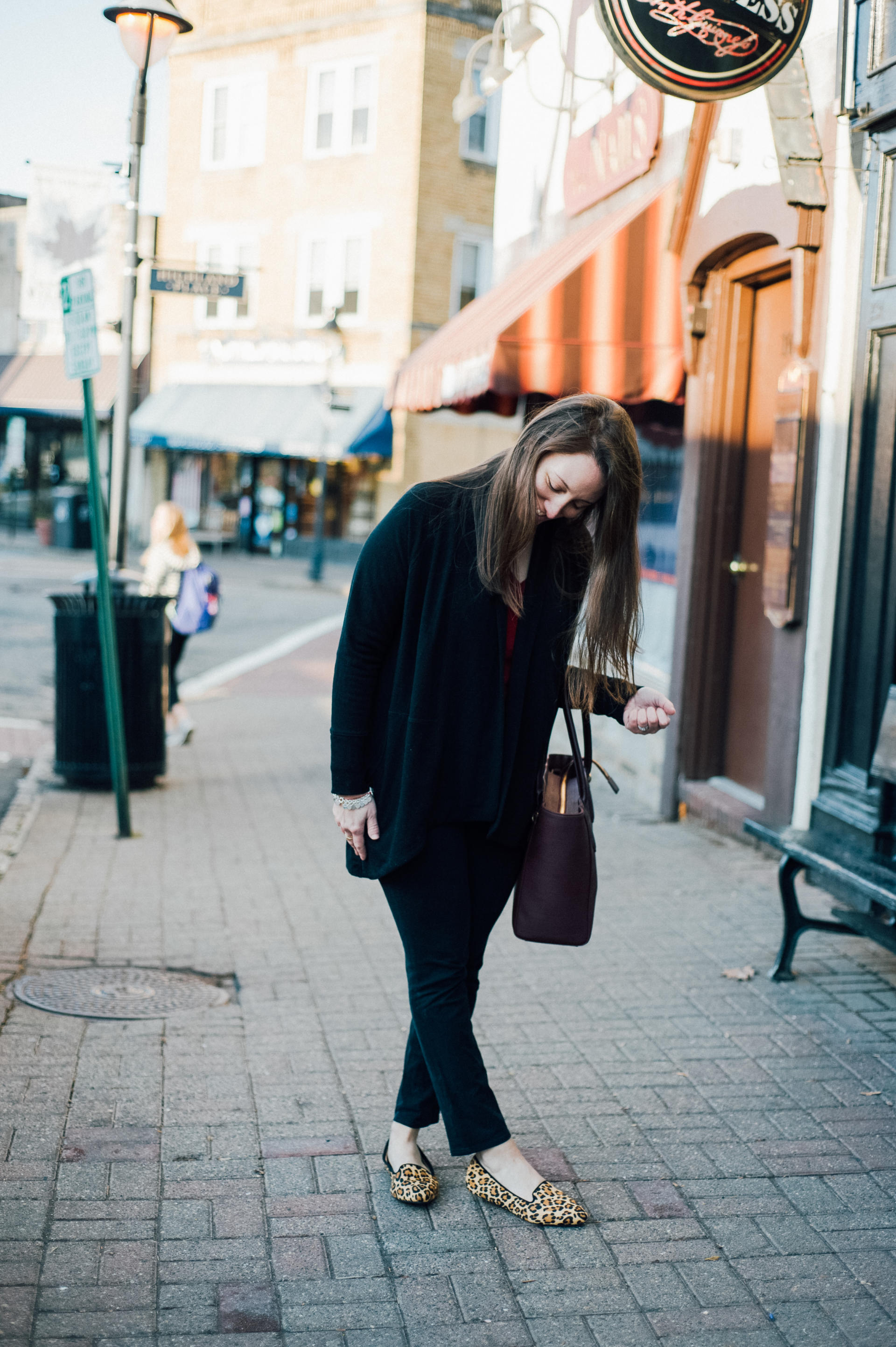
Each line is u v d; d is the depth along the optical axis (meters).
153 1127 3.27
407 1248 2.74
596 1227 2.84
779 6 4.68
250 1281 2.60
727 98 4.79
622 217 7.33
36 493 32.69
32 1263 2.63
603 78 8.08
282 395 25.56
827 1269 2.69
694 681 6.94
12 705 10.62
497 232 10.74
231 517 29.80
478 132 24.06
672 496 7.65
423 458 25.39
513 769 2.79
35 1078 3.54
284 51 22.69
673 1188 3.03
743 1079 3.64
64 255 7.76
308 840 6.59
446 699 2.74
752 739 6.68
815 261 5.46
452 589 2.71
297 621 18.33
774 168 5.67
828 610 5.48
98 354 6.01
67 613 7.45
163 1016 4.06
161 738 7.73
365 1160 3.13
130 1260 2.66
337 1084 3.56
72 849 6.24
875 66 4.87
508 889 2.93
